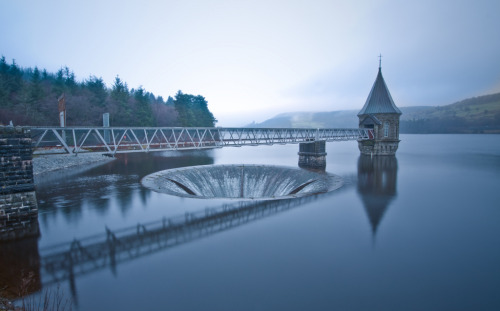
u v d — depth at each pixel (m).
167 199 29.72
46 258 16.83
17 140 20.64
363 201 29.31
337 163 58.19
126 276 14.84
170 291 13.52
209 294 13.30
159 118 104.81
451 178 42.19
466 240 19.67
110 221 23.16
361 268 15.83
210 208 26.67
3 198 20.52
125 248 18.20
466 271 15.55
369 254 17.52
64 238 19.73
